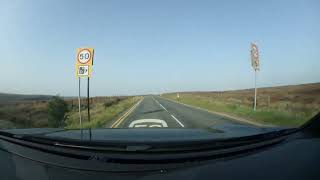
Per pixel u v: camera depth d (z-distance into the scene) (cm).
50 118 2167
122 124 1991
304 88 12244
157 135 322
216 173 201
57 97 2212
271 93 9706
